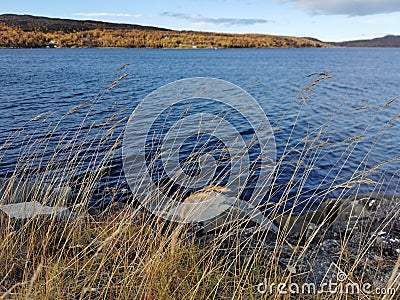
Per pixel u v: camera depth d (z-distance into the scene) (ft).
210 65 243.40
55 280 11.96
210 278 13.23
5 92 92.22
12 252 14.43
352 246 16.48
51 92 94.38
